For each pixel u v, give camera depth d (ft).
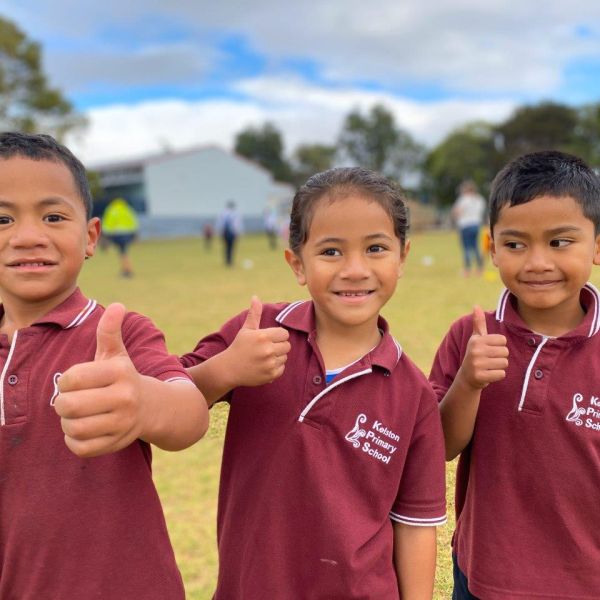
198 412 3.48
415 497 4.21
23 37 75.87
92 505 3.65
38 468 3.63
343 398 4.07
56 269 3.77
